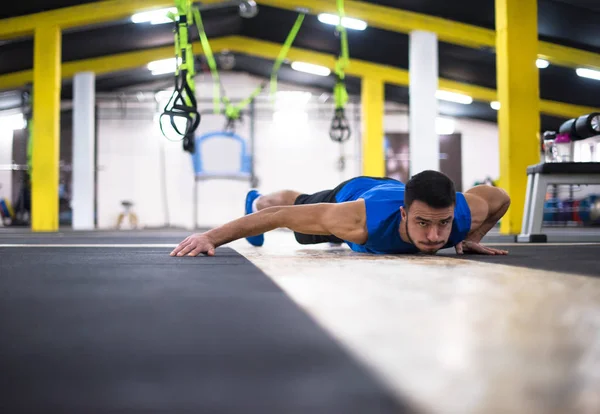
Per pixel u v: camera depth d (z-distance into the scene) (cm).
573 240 397
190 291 106
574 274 139
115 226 1339
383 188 223
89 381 48
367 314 79
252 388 45
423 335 65
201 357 56
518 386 44
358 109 1380
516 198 562
